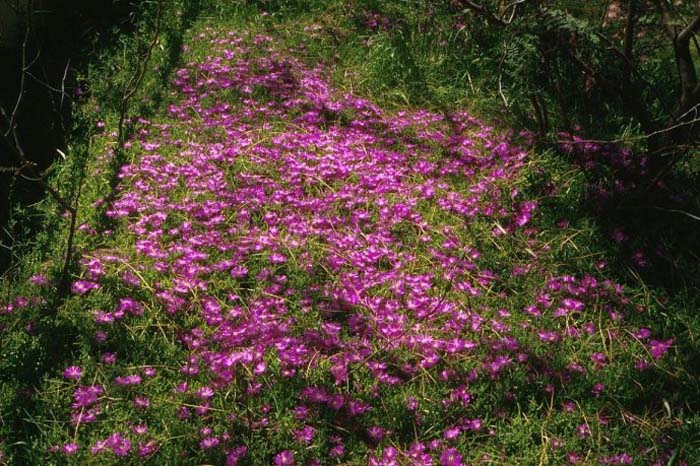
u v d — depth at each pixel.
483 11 4.66
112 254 4.11
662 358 3.64
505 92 5.06
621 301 3.96
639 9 4.84
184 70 5.85
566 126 4.88
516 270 4.11
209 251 4.12
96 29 6.57
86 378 3.35
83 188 4.62
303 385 3.33
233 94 5.67
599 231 4.42
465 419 3.22
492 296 3.99
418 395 3.34
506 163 4.91
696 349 3.70
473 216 4.50
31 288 3.80
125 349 3.49
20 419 3.14
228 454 2.99
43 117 5.43
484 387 3.35
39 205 4.45
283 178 4.70
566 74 5.48
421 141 5.26
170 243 4.17
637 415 3.34
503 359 3.46
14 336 3.48
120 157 4.83
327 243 4.25
